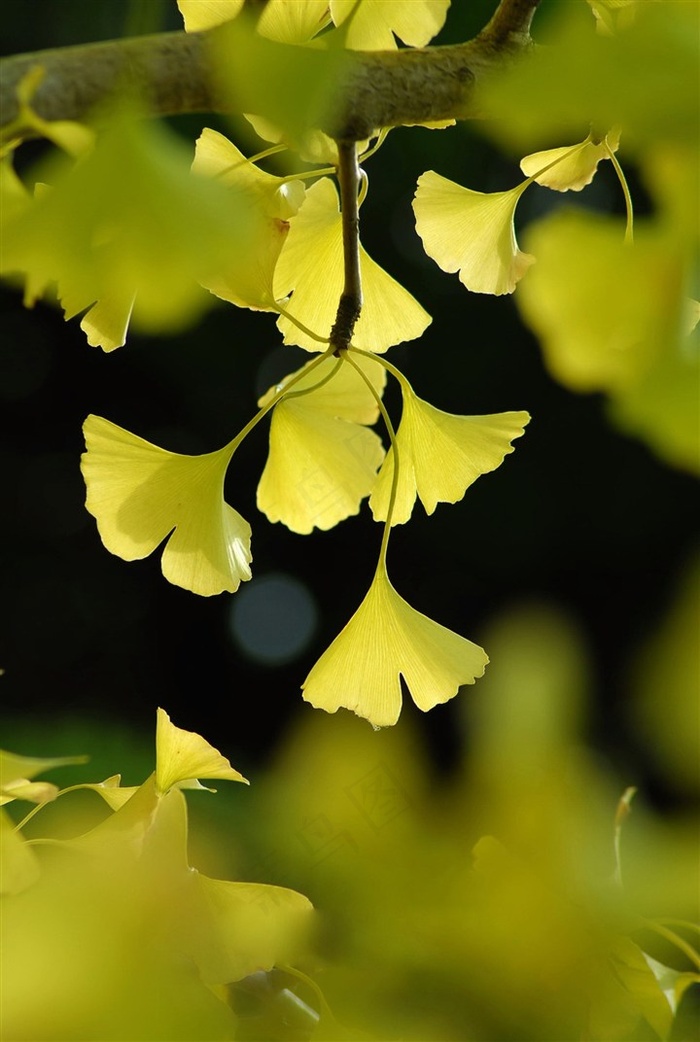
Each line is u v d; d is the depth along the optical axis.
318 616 8.80
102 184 1.10
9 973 1.24
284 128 1.12
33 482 8.67
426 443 1.77
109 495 1.75
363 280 1.80
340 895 1.06
